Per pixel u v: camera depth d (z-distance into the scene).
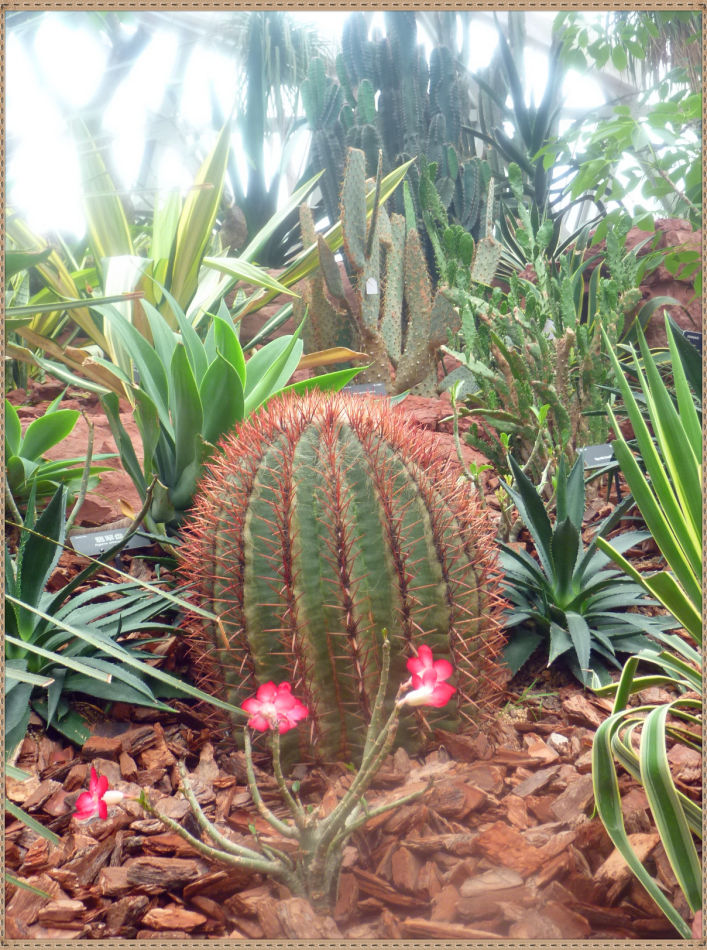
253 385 1.67
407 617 0.99
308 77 3.57
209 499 1.13
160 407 1.47
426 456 1.09
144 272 2.10
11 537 1.60
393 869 0.87
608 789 0.86
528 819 0.97
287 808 1.00
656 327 2.81
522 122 4.25
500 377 2.16
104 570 1.54
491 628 1.11
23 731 1.12
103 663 1.17
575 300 2.80
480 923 0.81
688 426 1.03
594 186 2.28
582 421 2.16
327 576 0.98
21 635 1.19
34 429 1.70
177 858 0.92
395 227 2.76
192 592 1.15
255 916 0.84
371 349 2.61
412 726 1.05
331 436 1.01
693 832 0.87
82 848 0.94
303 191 3.04
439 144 3.62
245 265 2.29
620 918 0.80
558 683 1.35
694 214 2.40
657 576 0.95
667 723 1.10
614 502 2.01
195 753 1.16
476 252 2.84
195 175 2.40
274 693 0.78
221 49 3.79
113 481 1.86
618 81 5.02
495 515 1.75
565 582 1.37
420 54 3.77
